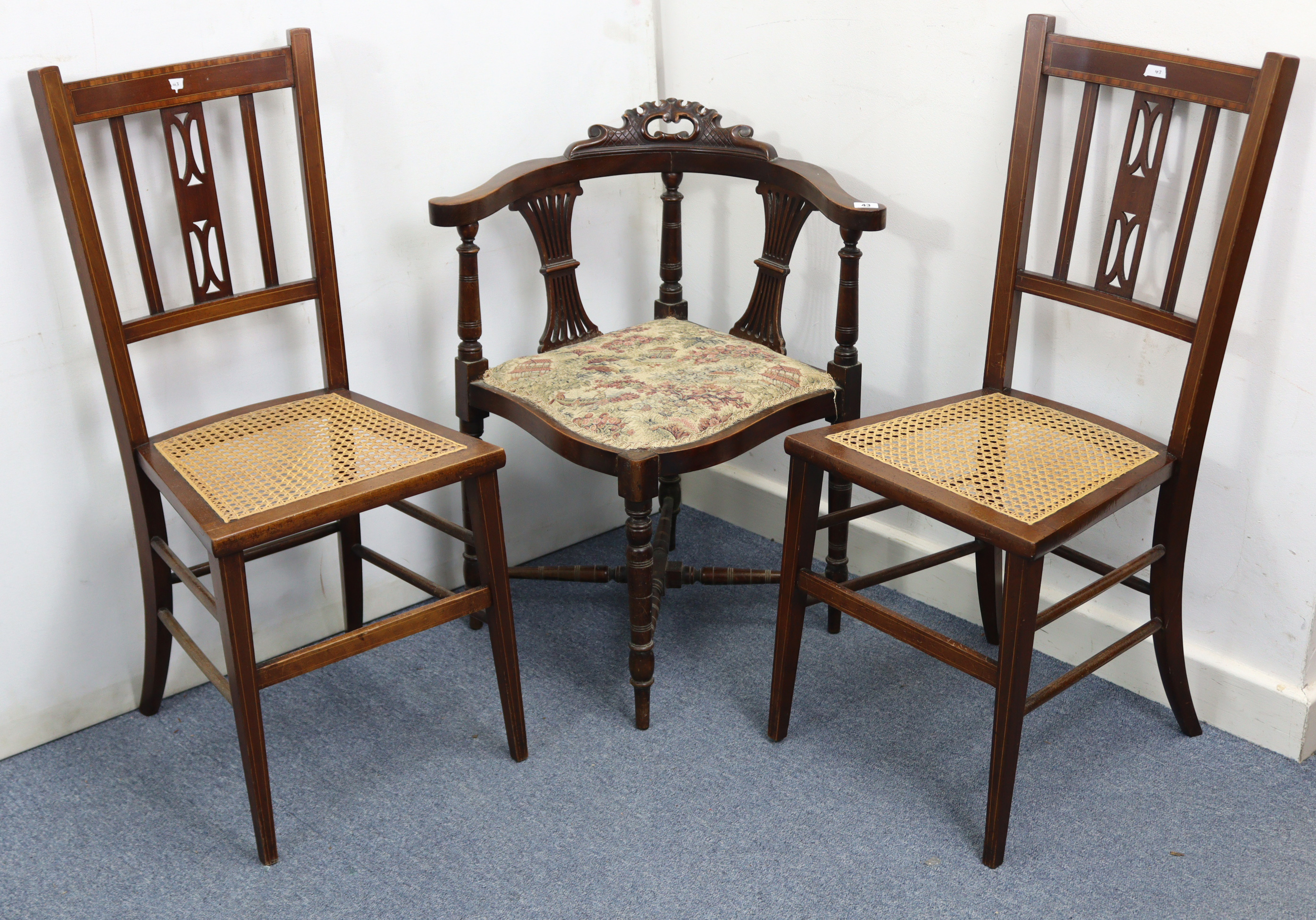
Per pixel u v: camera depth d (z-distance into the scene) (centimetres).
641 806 160
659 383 172
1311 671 166
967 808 159
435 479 147
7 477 159
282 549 174
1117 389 172
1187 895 144
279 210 174
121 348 150
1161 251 163
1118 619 182
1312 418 153
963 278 184
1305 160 144
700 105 192
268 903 145
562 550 229
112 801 162
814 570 217
